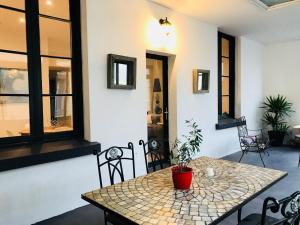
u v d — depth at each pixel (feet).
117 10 10.80
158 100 14.15
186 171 5.81
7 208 7.76
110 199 5.30
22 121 9.18
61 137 9.94
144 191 5.71
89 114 10.02
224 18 14.82
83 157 9.62
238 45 19.35
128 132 11.43
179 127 14.21
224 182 6.15
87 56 9.91
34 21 9.08
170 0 12.05
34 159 8.02
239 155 17.88
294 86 21.15
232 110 19.97
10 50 8.70
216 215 4.50
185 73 14.48
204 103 15.96
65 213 9.17
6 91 8.80
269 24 16.14
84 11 9.87
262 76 22.52
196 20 14.99
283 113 21.22
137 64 11.70
